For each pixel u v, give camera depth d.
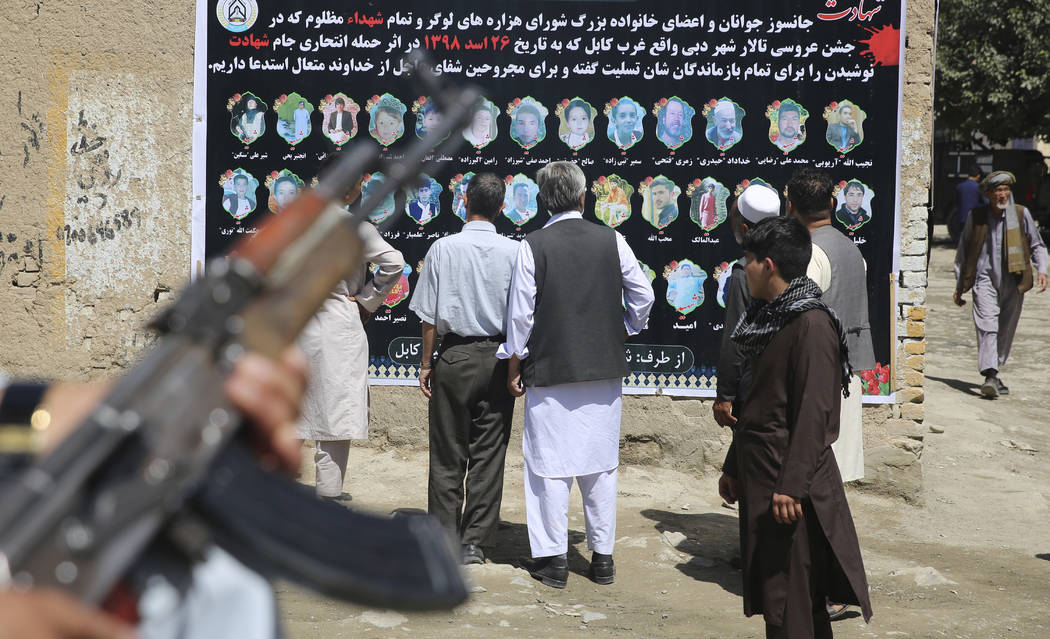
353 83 6.02
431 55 5.98
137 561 0.73
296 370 0.82
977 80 21.11
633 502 5.71
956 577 4.82
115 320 6.11
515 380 4.56
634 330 4.75
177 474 0.72
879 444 5.93
